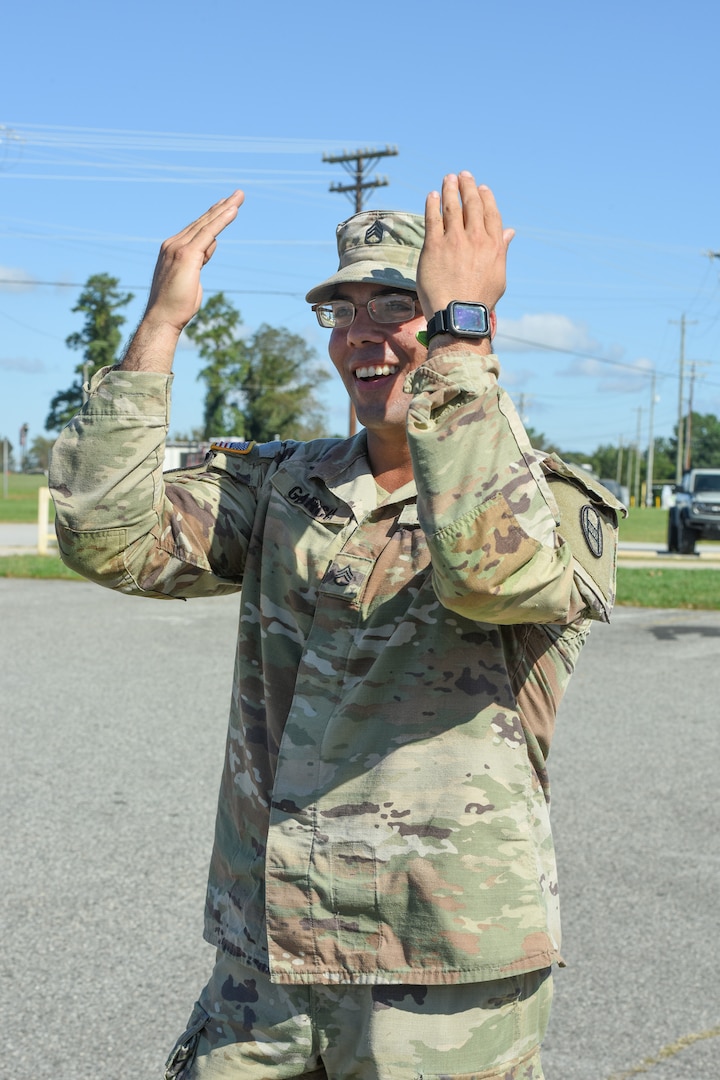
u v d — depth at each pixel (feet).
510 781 5.59
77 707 23.91
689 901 13.78
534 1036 5.74
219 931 6.08
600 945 12.55
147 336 5.90
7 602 41.57
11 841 15.47
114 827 16.11
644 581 52.24
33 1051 10.13
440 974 5.41
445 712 5.59
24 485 257.34
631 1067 10.05
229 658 30.09
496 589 4.97
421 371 5.22
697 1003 11.24
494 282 5.44
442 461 4.98
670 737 22.27
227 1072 5.84
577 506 5.64
